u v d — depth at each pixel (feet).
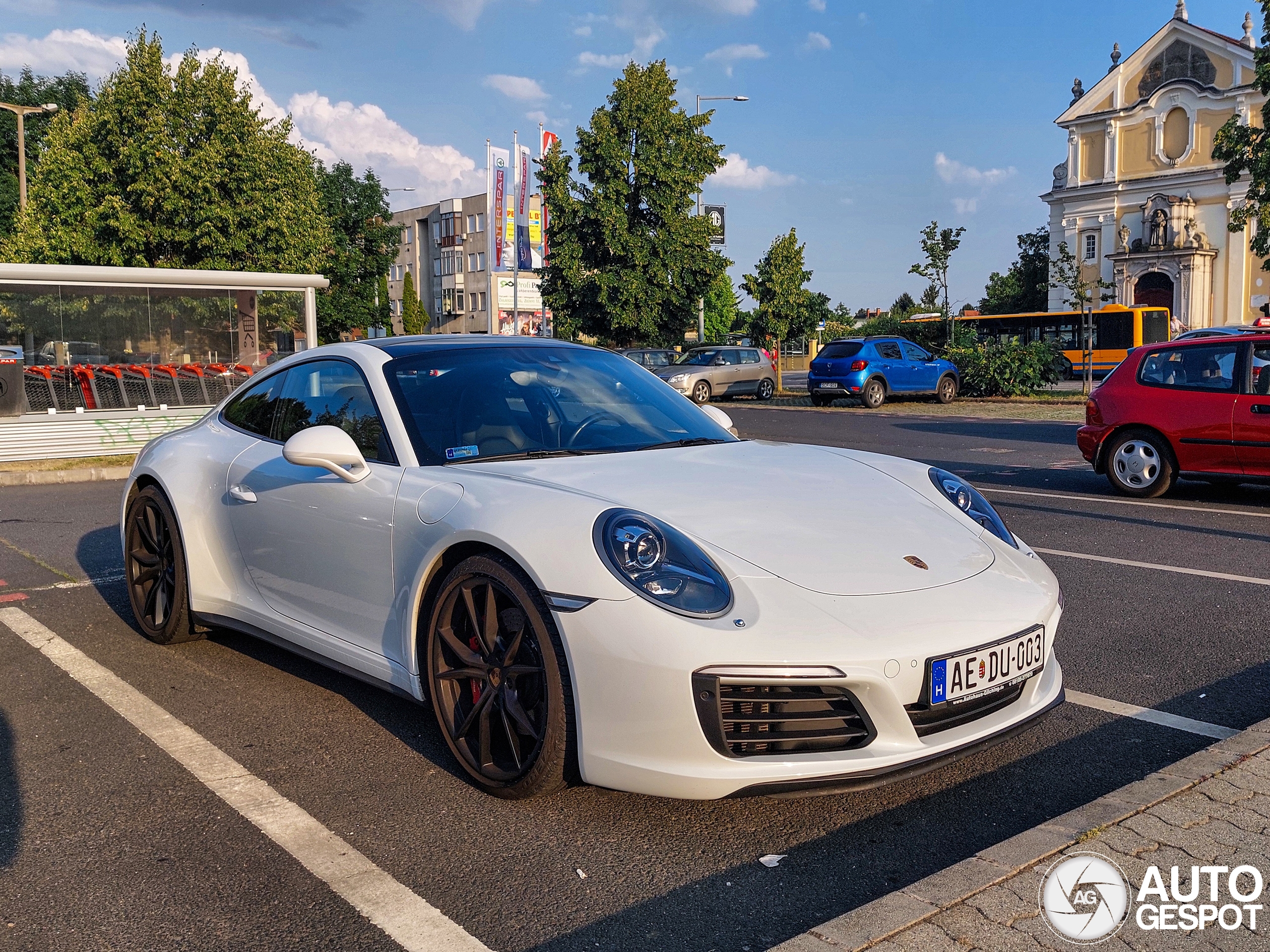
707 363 84.64
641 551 8.04
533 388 11.69
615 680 7.83
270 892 7.59
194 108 72.74
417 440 10.46
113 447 37.93
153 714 11.48
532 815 8.81
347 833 8.54
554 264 98.78
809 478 10.16
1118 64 164.35
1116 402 28.19
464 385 11.35
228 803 9.14
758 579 8.07
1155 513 25.23
